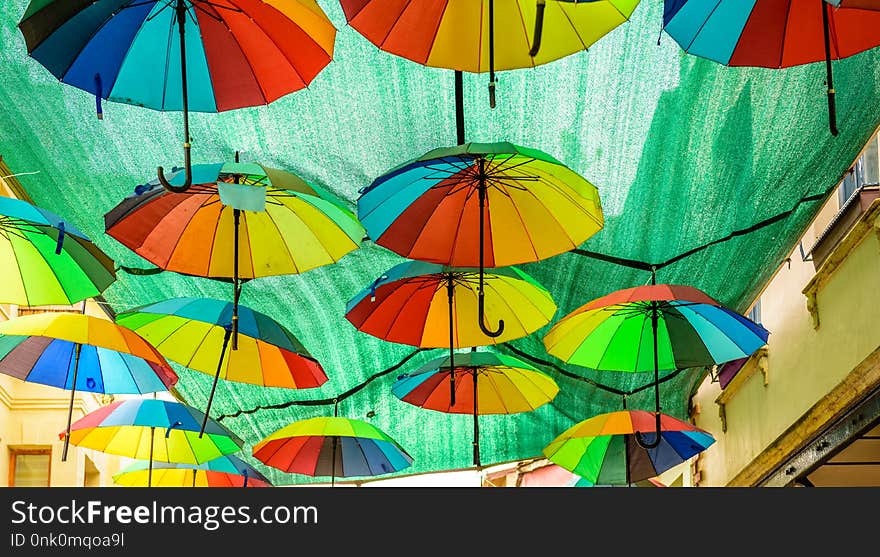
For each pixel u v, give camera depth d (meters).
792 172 5.87
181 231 5.01
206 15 3.79
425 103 5.55
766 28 3.82
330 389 7.93
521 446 8.66
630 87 5.42
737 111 5.49
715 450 11.84
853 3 2.96
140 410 6.71
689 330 6.05
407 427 8.44
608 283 6.78
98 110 3.91
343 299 7.05
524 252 4.80
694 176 5.89
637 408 8.50
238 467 8.18
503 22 3.94
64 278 5.01
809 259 8.36
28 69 5.31
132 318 5.90
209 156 5.85
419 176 4.62
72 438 7.41
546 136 5.70
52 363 5.91
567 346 6.19
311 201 4.98
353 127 5.69
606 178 5.93
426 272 5.54
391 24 3.96
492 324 5.98
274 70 3.94
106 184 5.94
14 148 5.74
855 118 5.50
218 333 5.97
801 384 8.71
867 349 7.12
